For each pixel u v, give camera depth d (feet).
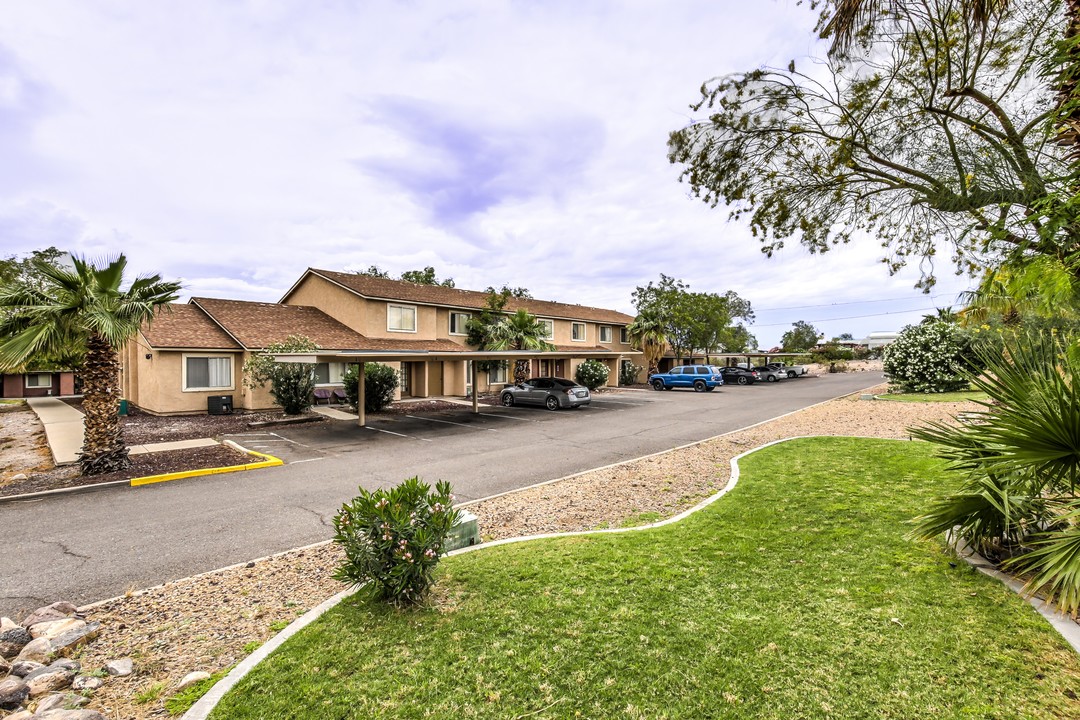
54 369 82.33
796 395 83.97
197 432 48.01
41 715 9.45
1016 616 11.85
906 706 9.05
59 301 30.22
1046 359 13.35
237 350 62.64
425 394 81.25
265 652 11.75
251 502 25.91
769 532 18.25
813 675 10.07
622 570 15.51
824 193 18.01
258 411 62.95
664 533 18.88
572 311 114.21
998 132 13.93
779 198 18.48
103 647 12.60
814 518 19.53
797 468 28.02
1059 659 10.16
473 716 9.30
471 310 88.99
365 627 12.69
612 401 77.20
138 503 25.79
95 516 23.71
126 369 74.23
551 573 15.43
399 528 13.34
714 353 143.74
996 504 13.41
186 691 10.65
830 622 12.03
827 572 14.75
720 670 10.34
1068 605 11.10
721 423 52.16
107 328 28.99
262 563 18.11
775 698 9.43
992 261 14.08
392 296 76.74
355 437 45.68
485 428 50.93
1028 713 8.70
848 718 8.84
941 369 67.51
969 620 11.80
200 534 21.30
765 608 12.85
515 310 96.27
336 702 9.80
